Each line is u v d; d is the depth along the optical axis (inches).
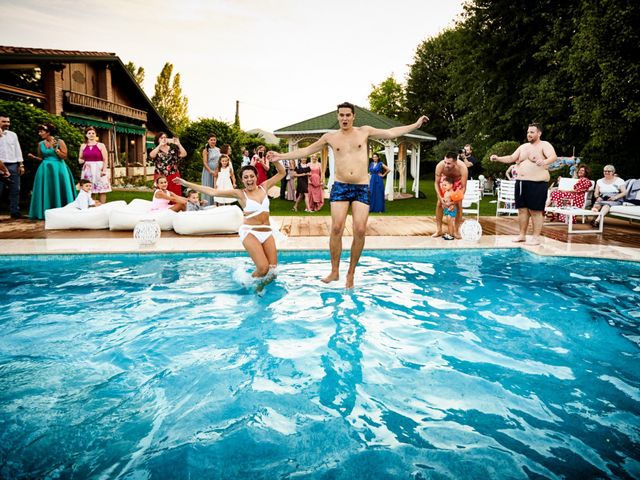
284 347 150.8
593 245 294.5
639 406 115.3
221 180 403.2
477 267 249.4
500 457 94.6
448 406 115.6
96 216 333.7
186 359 142.2
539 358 143.1
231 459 94.7
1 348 148.7
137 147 1100.5
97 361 140.5
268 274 220.4
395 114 2108.8
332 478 88.4
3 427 105.6
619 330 164.6
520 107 767.1
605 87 487.5
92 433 103.7
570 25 629.0
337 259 212.1
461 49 858.1
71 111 781.9
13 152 385.7
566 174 572.4
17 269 239.5
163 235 319.3
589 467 91.2
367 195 197.9
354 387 125.4
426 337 158.6
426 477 88.4
